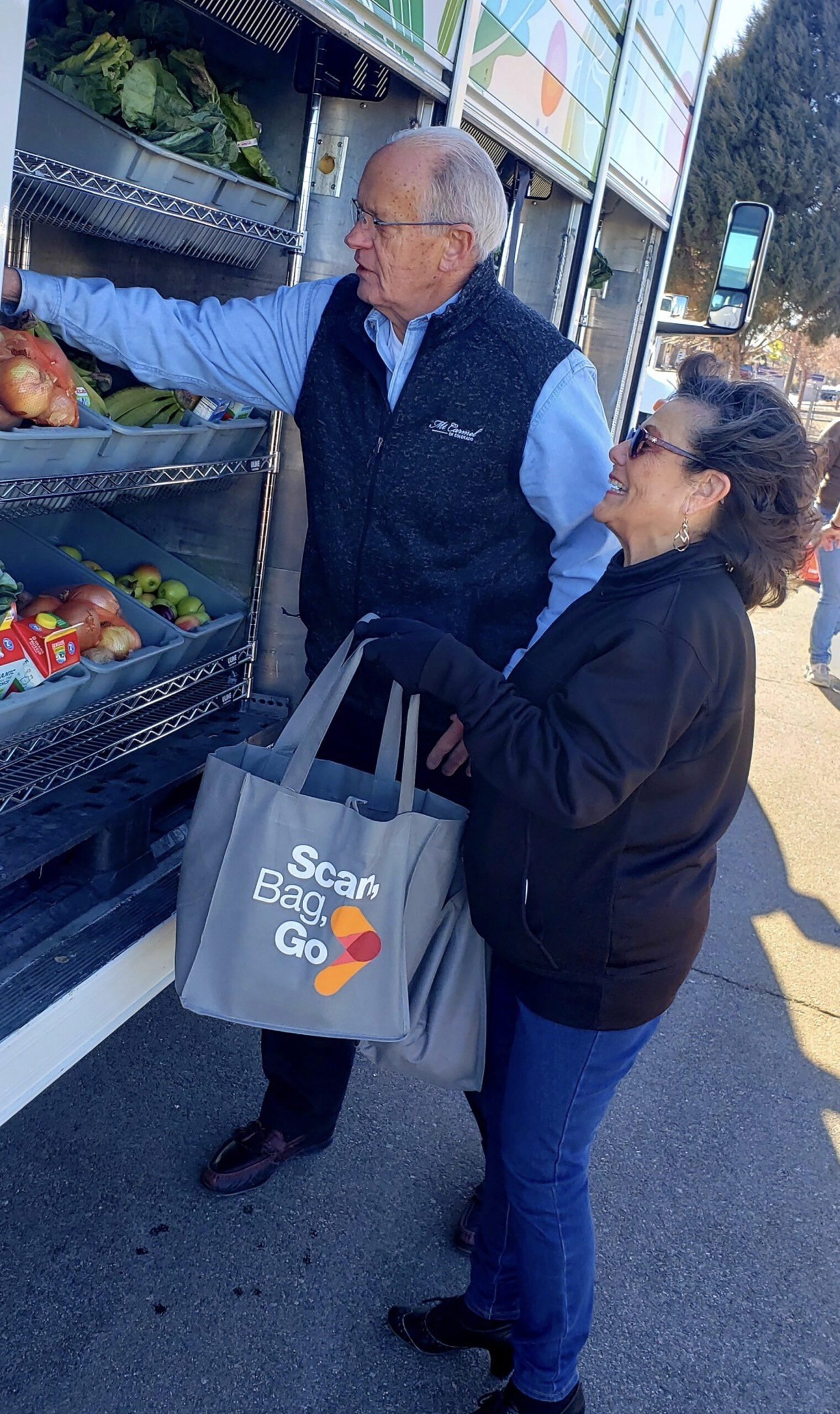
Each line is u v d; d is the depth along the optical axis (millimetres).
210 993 1629
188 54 2127
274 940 1601
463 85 2199
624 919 1497
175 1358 1896
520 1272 1672
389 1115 2633
